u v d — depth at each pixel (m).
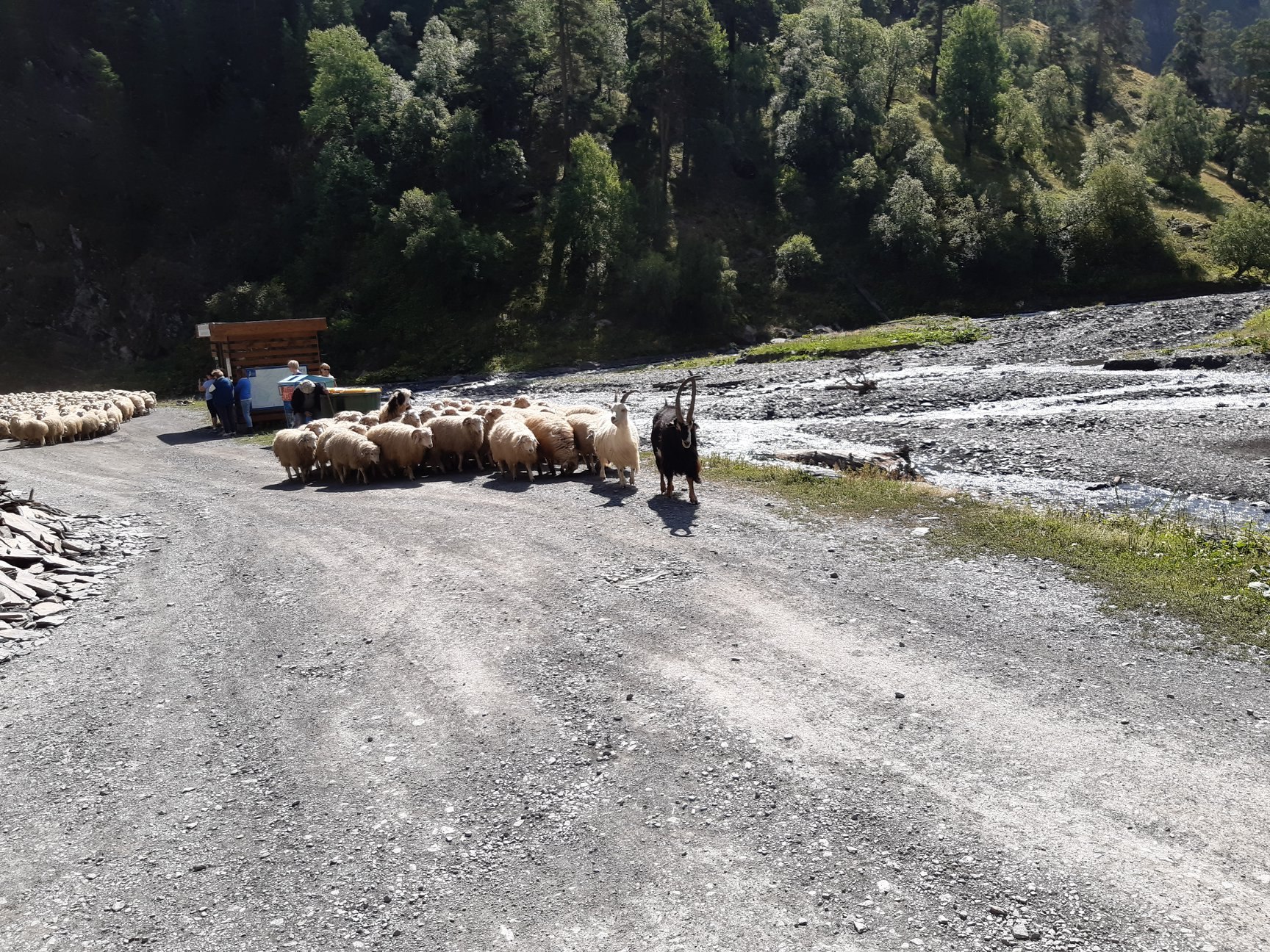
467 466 20.52
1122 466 19.05
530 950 5.30
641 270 61.25
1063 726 7.36
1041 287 67.94
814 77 79.50
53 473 22.91
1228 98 152.75
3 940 5.70
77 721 8.65
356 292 67.12
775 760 7.07
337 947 5.45
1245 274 66.31
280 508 17.02
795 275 67.12
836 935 5.24
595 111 78.12
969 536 12.51
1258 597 9.83
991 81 84.62
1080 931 5.15
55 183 75.75
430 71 80.19
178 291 72.50
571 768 7.21
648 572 11.49
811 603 10.22
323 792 7.13
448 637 9.91
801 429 25.47
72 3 89.06
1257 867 5.59
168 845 6.61
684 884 5.78
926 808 6.35
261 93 87.31
